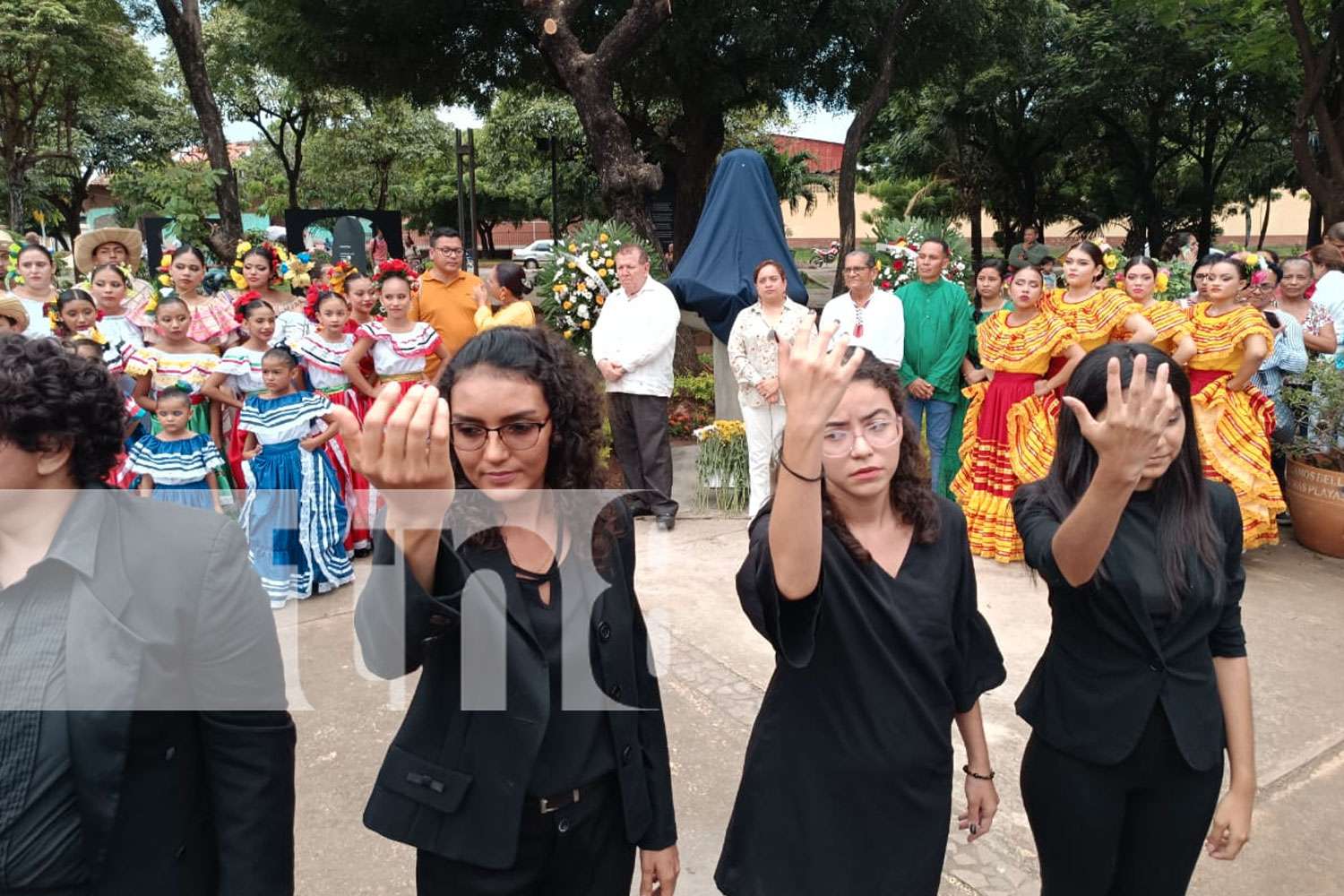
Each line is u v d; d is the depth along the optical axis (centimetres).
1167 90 2011
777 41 1244
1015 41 1476
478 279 636
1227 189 2844
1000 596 465
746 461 604
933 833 169
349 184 2994
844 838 167
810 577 149
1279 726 335
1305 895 249
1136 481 156
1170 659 181
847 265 554
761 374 540
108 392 132
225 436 546
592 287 671
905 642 167
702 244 628
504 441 148
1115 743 182
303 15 1216
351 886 250
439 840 154
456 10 1212
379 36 1241
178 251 575
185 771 135
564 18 840
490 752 152
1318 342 567
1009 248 2591
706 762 311
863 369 170
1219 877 257
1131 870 196
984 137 2358
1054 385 495
